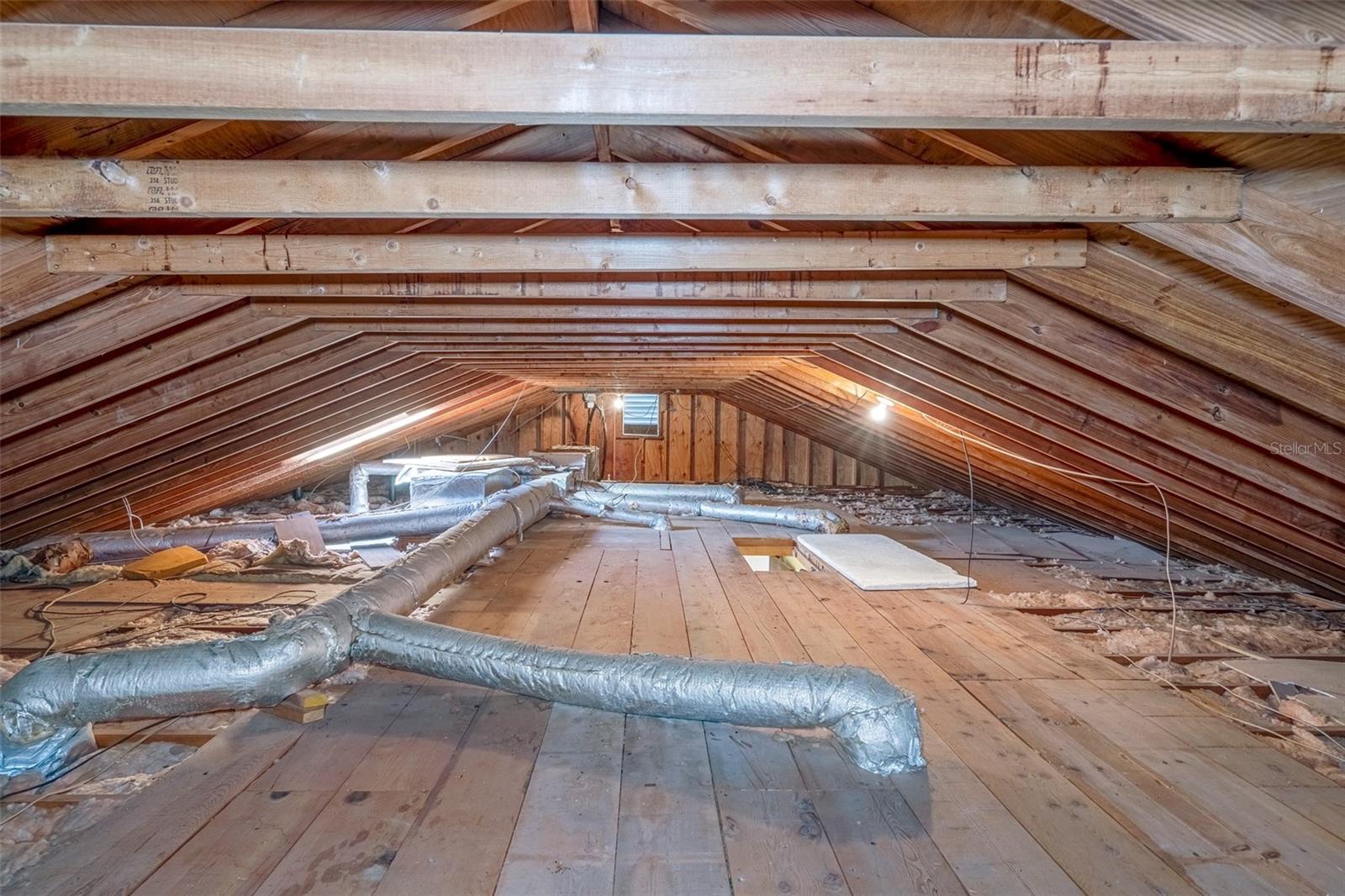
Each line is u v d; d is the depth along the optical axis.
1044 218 1.79
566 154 2.59
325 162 1.77
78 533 5.41
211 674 2.16
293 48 1.32
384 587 2.94
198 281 2.65
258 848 1.66
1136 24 1.38
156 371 2.99
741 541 6.09
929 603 3.89
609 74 1.35
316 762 2.07
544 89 1.35
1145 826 1.81
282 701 2.33
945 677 2.80
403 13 1.67
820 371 6.32
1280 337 2.17
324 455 7.36
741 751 2.14
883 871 1.61
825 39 1.35
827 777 2.01
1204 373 2.62
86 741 2.25
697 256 2.44
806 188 1.81
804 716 2.10
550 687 2.34
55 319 2.51
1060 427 3.75
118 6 1.53
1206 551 5.01
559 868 1.60
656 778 1.99
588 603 3.77
